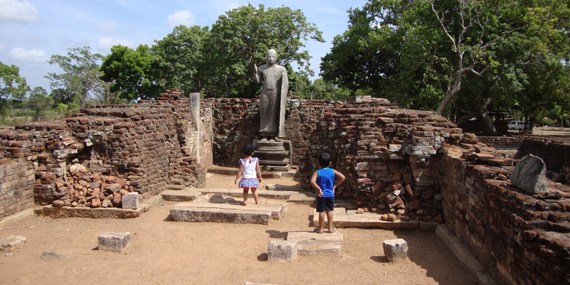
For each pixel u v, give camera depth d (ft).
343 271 18.10
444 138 25.73
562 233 13.12
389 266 18.69
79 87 155.12
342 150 31.83
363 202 27.63
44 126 28.78
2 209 25.41
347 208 28.07
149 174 32.22
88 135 29.50
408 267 18.57
